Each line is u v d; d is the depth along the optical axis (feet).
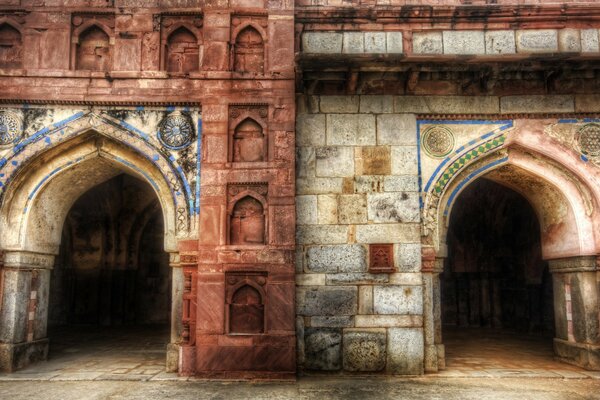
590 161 20.18
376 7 20.29
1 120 19.77
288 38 20.12
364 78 19.89
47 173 20.26
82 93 19.71
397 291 19.08
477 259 35.81
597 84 20.27
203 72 19.88
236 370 18.22
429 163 20.04
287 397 15.83
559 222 21.57
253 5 20.35
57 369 19.81
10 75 19.67
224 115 19.67
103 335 30.04
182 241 19.21
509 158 20.71
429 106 20.20
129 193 35.65
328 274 19.17
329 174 19.79
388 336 18.88
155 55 20.13
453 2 20.85
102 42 20.51
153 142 19.81
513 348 25.36
